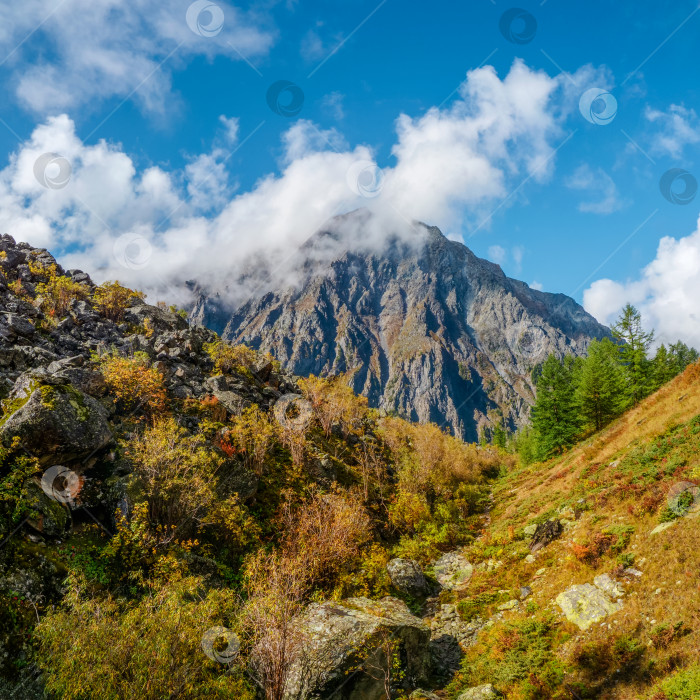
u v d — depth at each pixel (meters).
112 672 8.91
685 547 16.33
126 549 15.01
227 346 38.56
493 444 121.38
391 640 15.23
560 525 24.53
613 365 61.53
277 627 12.52
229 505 19.70
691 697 10.76
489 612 20.25
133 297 38.16
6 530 13.09
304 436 29.78
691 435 24.50
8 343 22.22
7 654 10.70
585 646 14.92
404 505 30.92
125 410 22.09
